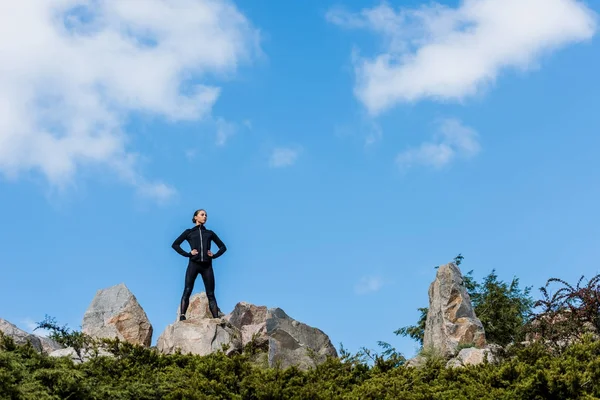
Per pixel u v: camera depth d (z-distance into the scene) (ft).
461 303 69.36
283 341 63.57
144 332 75.46
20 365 44.80
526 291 82.53
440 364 54.44
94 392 45.16
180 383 49.96
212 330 67.46
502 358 54.39
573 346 51.47
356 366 54.80
